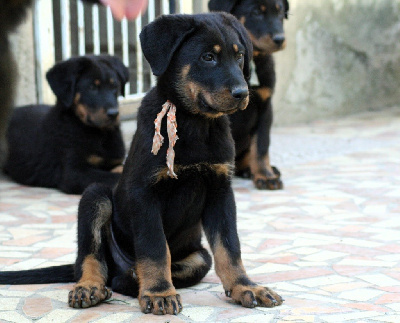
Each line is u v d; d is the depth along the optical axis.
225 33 3.60
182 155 3.57
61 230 5.21
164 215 3.70
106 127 6.68
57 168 6.77
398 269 4.19
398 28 12.59
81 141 6.61
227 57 3.57
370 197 6.19
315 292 3.79
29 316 3.47
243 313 3.46
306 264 4.32
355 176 7.10
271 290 3.63
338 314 3.42
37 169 6.90
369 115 11.79
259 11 6.48
